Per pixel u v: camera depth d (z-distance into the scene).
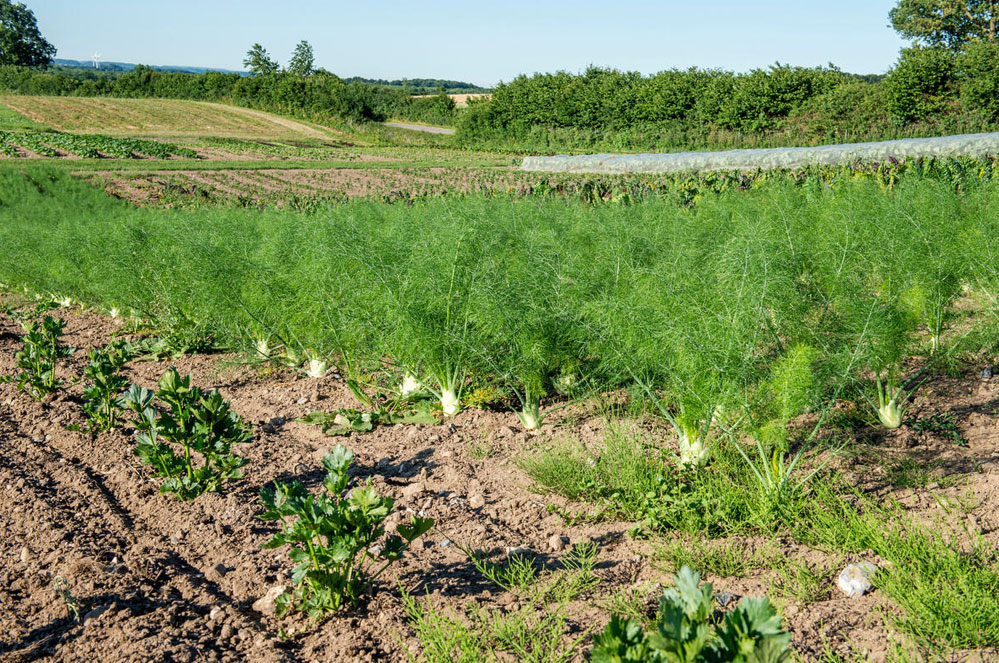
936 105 42.22
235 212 12.36
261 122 71.88
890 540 3.46
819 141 44.09
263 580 3.75
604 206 10.66
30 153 40.44
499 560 3.83
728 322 4.63
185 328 9.29
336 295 6.96
